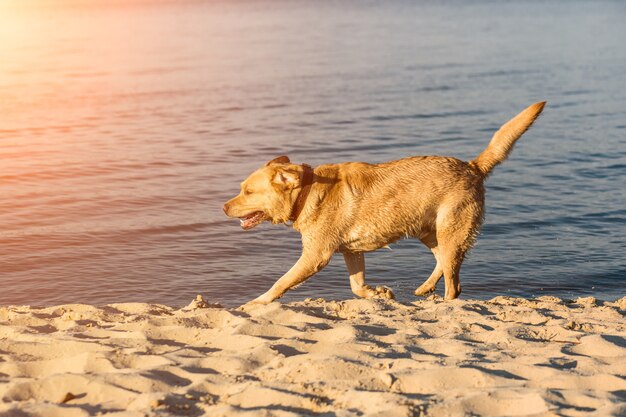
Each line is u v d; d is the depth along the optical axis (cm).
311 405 452
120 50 5828
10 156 2114
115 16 13012
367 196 786
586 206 1634
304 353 561
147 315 716
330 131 2523
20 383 490
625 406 424
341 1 15900
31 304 1096
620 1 13238
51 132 2502
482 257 1319
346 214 784
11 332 639
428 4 13400
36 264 1259
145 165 2016
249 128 2581
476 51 5241
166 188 1773
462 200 802
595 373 503
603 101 3123
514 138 820
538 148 2250
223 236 1419
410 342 591
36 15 14338
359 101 3183
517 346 579
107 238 1397
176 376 510
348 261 834
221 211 1584
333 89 3550
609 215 1565
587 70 4134
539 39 6134
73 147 2250
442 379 489
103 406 457
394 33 6994
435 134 2481
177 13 13388
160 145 2289
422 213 798
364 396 455
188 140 2372
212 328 646
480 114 2855
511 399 446
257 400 462
